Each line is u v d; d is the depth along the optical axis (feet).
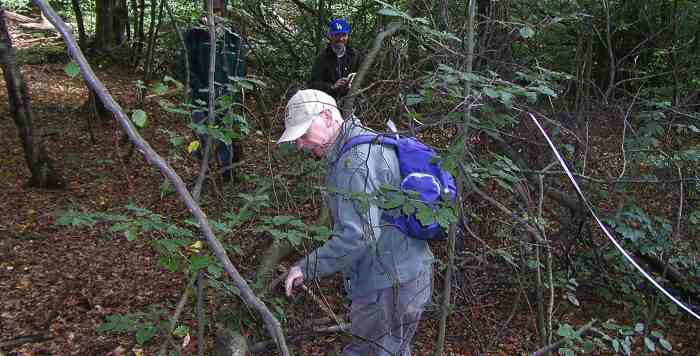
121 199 19.58
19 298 14.05
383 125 10.46
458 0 11.02
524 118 10.88
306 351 11.29
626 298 14.29
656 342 12.84
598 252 14.21
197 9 8.46
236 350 8.08
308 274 7.55
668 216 14.15
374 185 7.37
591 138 13.34
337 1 25.09
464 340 11.76
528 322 12.68
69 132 27.32
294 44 24.71
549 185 13.14
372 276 8.07
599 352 12.43
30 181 20.83
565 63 17.06
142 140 3.98
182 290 14.55
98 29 42.88
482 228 11.33
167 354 11.46
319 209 10.75
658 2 20.59
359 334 8.59
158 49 32.14
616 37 22.30
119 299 14.11
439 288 11.56
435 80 7.64
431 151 7.82
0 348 12.01
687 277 13.84
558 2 13.60
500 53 10.23
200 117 11.21
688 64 19.61
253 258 10.56
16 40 45.88
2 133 27.32
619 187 13.62
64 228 17.63
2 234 17.16
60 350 12.16
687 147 13.78
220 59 15.52
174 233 6.29
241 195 7.66
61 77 39.09
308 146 7.88
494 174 7.82
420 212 6.62
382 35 10.85
